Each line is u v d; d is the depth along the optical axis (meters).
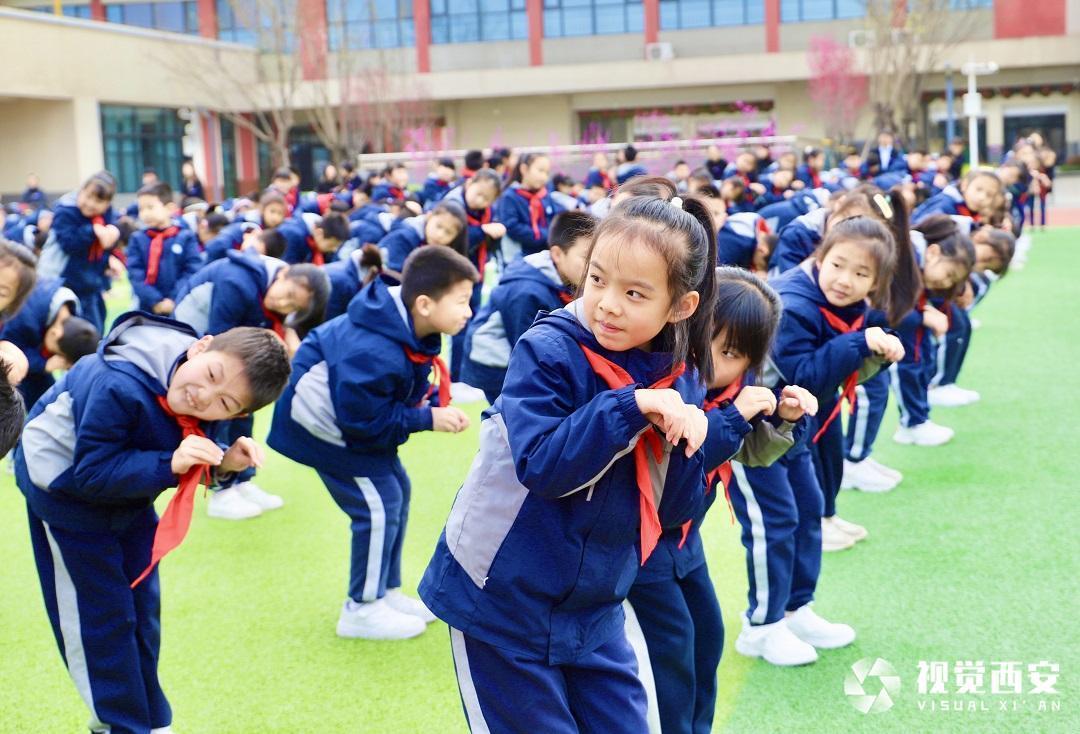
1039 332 8.36
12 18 23.14
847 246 3.11
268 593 3.97
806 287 3.20
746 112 28.09
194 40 27.38
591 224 3.66
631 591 2.39
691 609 2.56
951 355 6.32
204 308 4.82
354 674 3.33
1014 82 28.30
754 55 28.30
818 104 27.08
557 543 1.98
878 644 3.39
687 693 2.47
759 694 3.11
